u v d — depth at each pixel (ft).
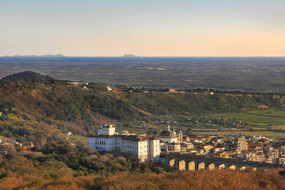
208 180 452.35
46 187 449.89
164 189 422.82
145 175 501.56
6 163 596.70
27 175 526.57
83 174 581.94
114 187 425.69
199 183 440.45
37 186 453.58
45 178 515.09
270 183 460.14
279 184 461.78
